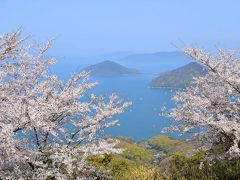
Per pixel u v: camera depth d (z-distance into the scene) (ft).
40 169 30.66
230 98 42.50
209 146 44.06
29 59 37.19
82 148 34.32
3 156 27.61
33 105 30.76
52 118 34.65
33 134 34.14
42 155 32.83
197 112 41.98
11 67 36.22
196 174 38.75
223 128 36.94
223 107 41.93
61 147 33.88
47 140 34.35
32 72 36.63
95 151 34.27
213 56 41.98
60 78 38.52
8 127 26.27
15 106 29.48
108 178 38.88
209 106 42.16
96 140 36.45
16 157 28.07
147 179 42.45
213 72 42.47
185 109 41.88
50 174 30.50
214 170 38.65
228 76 40.68
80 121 37.17
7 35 35.47
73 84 37.40
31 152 30.48
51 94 34.86
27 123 29.48
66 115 35.88
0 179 28.09
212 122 37.83
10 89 35.27
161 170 45.96
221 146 42.83
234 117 41.68
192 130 43.52
